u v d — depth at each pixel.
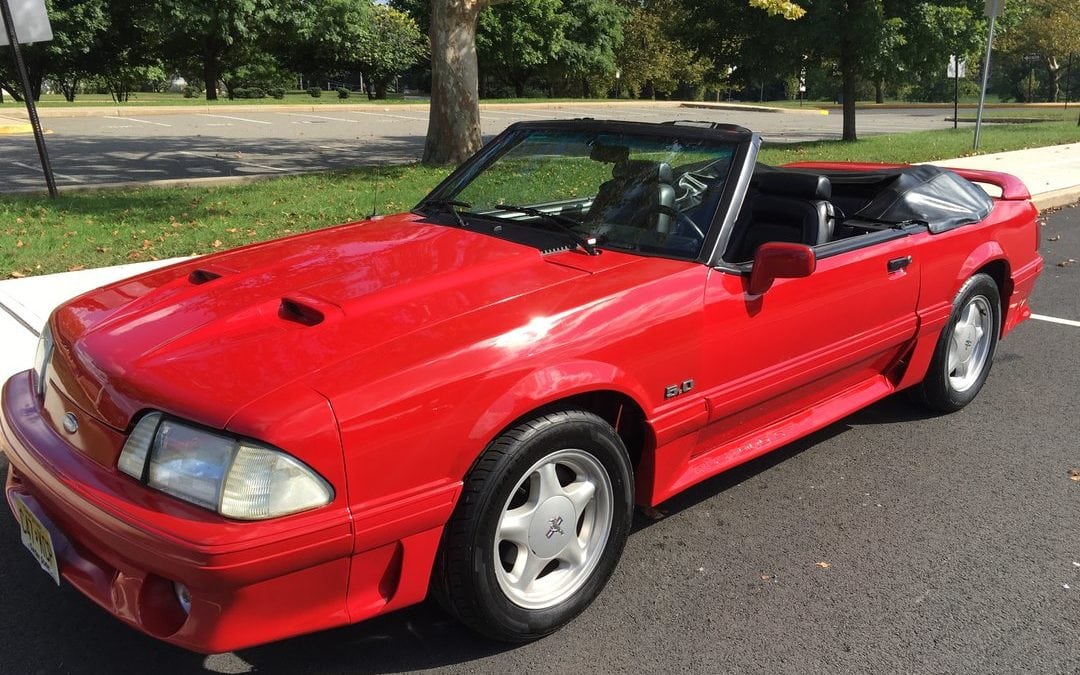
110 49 35.19
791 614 3.00
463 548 2.50
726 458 3.49
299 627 2.31
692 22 20.02
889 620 2.98
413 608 2.98
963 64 19.94
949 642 2.87
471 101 13.46
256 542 2.12
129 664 2.69
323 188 10.96
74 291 6.26
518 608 2.70
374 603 2.44
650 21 46.34
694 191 3.40
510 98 42.19
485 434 2.48
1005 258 4.74
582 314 2.79
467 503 2.49
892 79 19.25
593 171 3.68
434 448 2.40
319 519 2.22
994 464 4.22
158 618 2.29
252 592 2.19
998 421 4.75
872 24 17.86
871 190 4.66
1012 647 2.85
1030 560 3.38
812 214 4.02
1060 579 3.26
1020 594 3.16
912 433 4.57
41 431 2.65
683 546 3.43
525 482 2.71
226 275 3.06
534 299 2.82
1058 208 11.77
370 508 2.31
